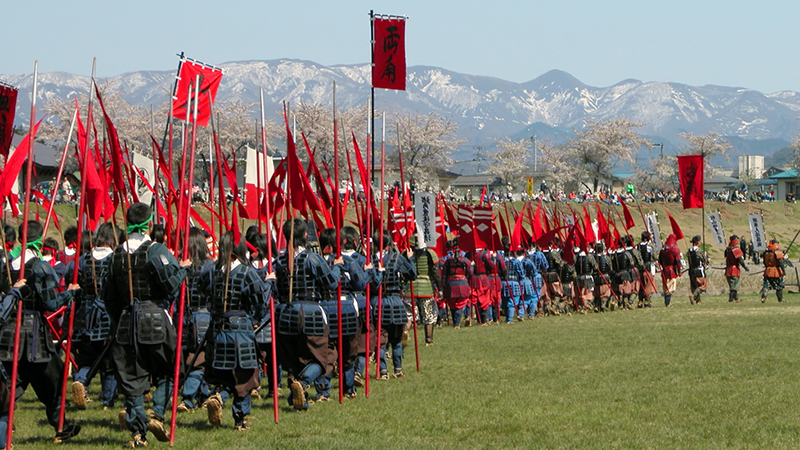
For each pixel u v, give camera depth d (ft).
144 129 562.25
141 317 67.62
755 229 280.72
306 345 83.25
